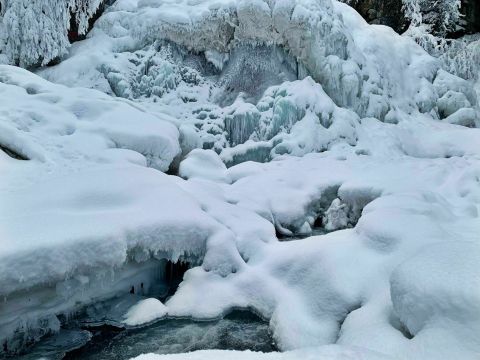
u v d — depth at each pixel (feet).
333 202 25.18
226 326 14.56
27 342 13.20
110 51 37.65
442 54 48.08
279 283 15.69
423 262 10.62
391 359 7.02
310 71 36.83
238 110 33.96
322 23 35.50
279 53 37.37
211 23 37.78
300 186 25.81
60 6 35.37
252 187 25.17
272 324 14.12
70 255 13.14
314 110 32.83
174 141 26.09
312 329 13.29
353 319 12.59
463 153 32.63
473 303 8.71
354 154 31.22
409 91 41.37
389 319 11.48
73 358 12.79
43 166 19.26
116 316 14.78
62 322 14.19
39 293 13.21
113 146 23.40
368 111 36.68
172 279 17.53
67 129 23.25
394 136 34.42
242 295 15.58
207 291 15.64
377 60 40.88
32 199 15.74
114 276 15.16
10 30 34.14
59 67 35.37
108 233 14.10
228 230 17.42
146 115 26.94
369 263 14.37
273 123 32.55
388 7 52.60
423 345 8.81
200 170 26.35
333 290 14.02
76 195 16.44
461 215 19.45
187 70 38.17
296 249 16.67
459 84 42.50
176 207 16.99
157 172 20.21
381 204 18.33
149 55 37.42
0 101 23.44
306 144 31.24
